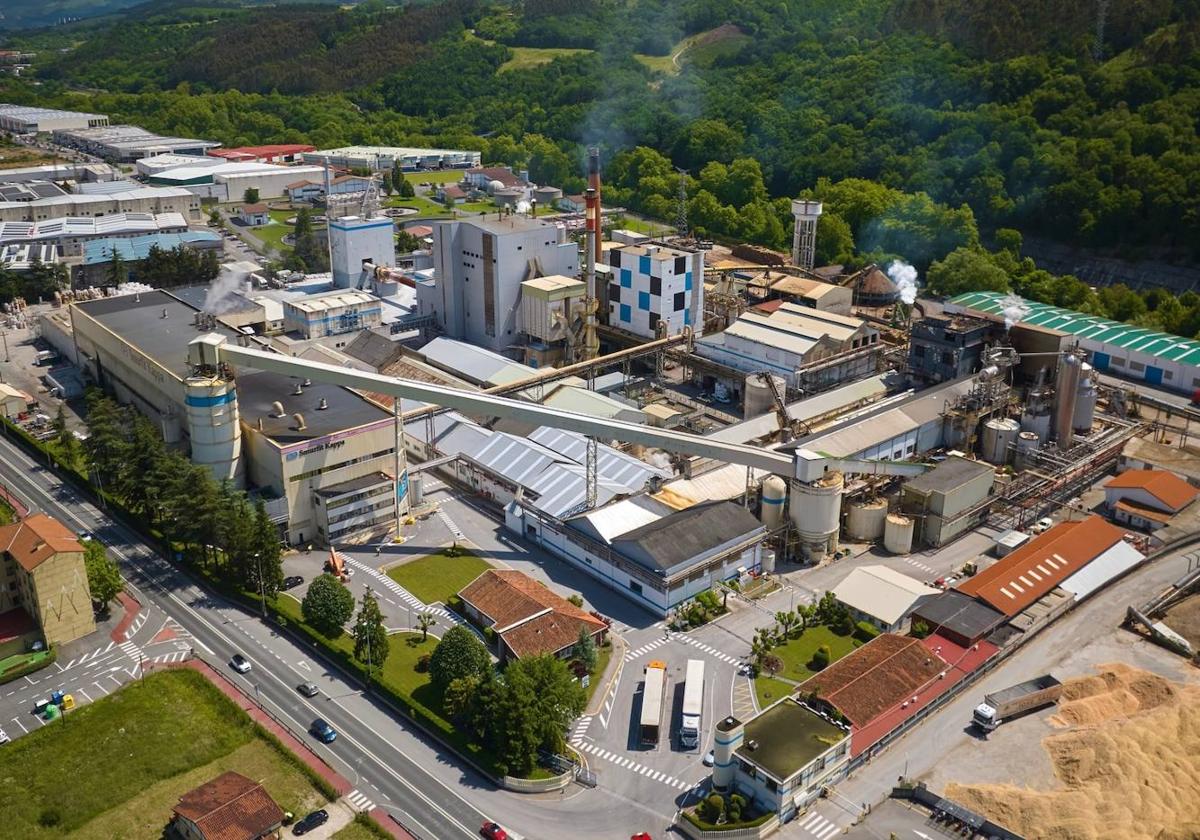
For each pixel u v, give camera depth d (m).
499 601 132.75
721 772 104.75
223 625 134.75
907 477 161.62
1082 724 116.88
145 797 105.25
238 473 157.12
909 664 121.31
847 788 106.81
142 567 148.00
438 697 118.94
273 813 97.50
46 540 129.50
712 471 164.88
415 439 187.00
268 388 172.62
